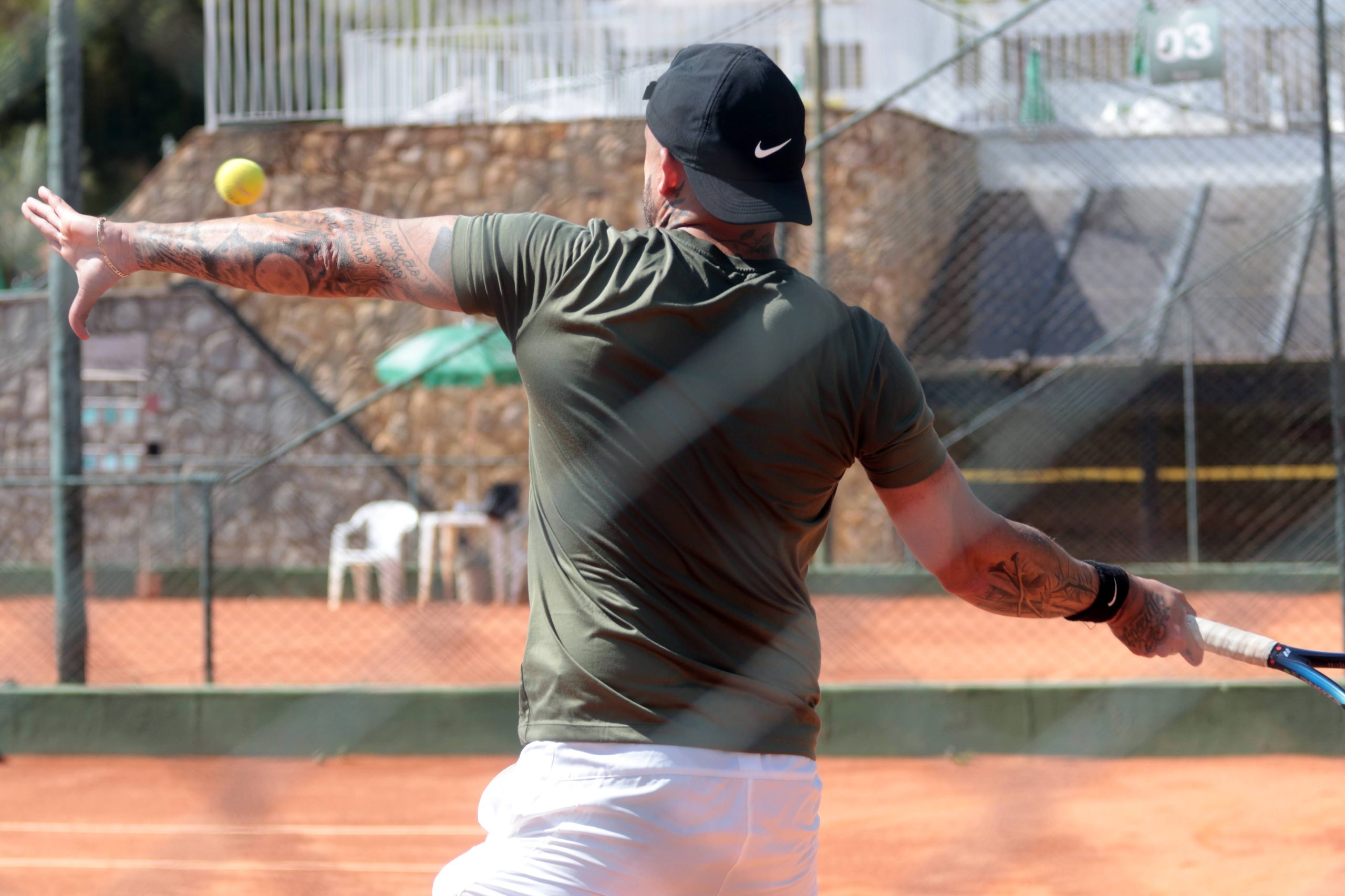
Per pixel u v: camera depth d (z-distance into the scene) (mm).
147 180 45750
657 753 5344
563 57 48031
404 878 14398
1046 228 48125
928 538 6152
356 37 47312
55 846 15930
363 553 40469
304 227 5828
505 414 46125
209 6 45875
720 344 5375
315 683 27578
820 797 5949
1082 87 48750
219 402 46438
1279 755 20516
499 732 21812
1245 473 45500
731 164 5535
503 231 5672
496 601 40281
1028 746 20844
